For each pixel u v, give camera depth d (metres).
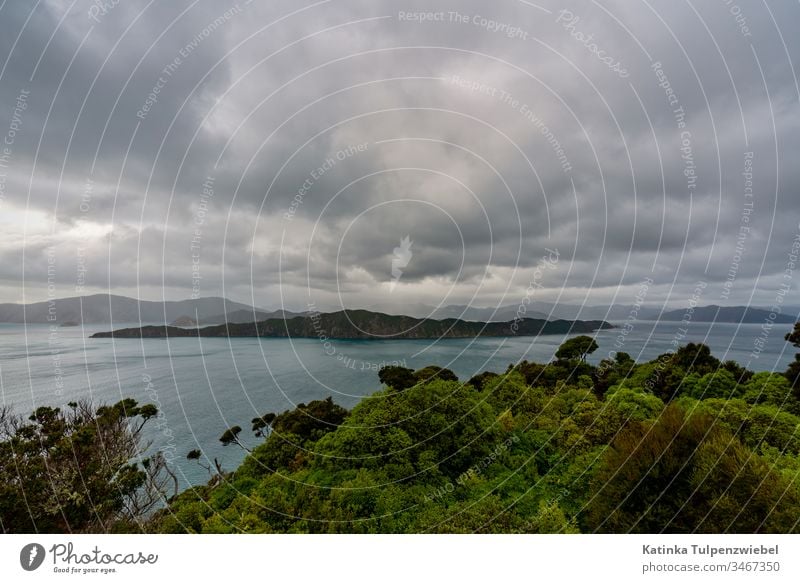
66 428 26.34
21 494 17.73
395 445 23.09
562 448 24.94
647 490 16.73
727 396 34.50
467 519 17.11
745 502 14.89
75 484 19.95
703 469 16.05
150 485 26.23
